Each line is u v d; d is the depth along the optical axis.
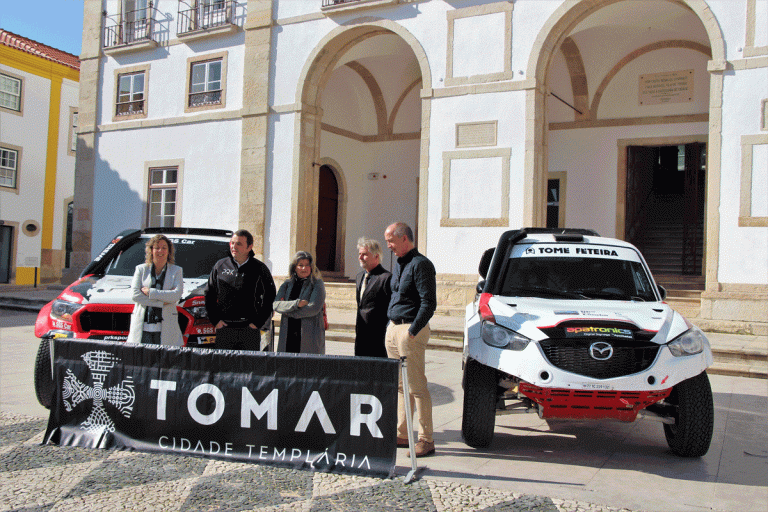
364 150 20.55
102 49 18.67
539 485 4.13
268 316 5.50
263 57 16.03
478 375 4.93
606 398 4.51
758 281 10.84
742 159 11.07
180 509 3.60
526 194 12.92
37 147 26.53
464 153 13.53
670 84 16.06
